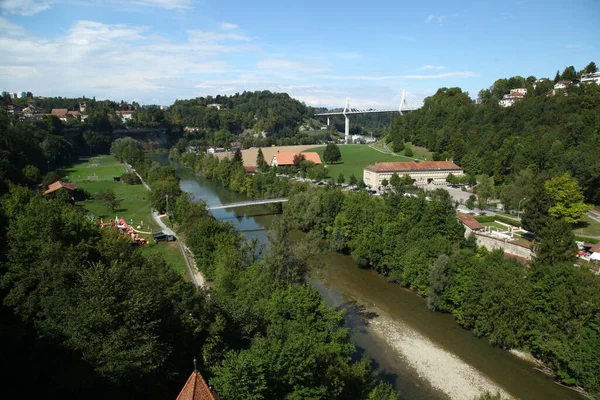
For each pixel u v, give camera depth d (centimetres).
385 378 5891
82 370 3456
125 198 16462
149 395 3762
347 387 4409
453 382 5847
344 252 11319
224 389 3067
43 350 3928
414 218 10375
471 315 7112
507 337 6469
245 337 4491
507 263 7200
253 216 15212
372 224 10419
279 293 5584
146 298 3891
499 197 13738
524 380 5909
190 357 4106
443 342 6856
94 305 3619
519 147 15788
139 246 10462
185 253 10038
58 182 15950
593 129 14938
